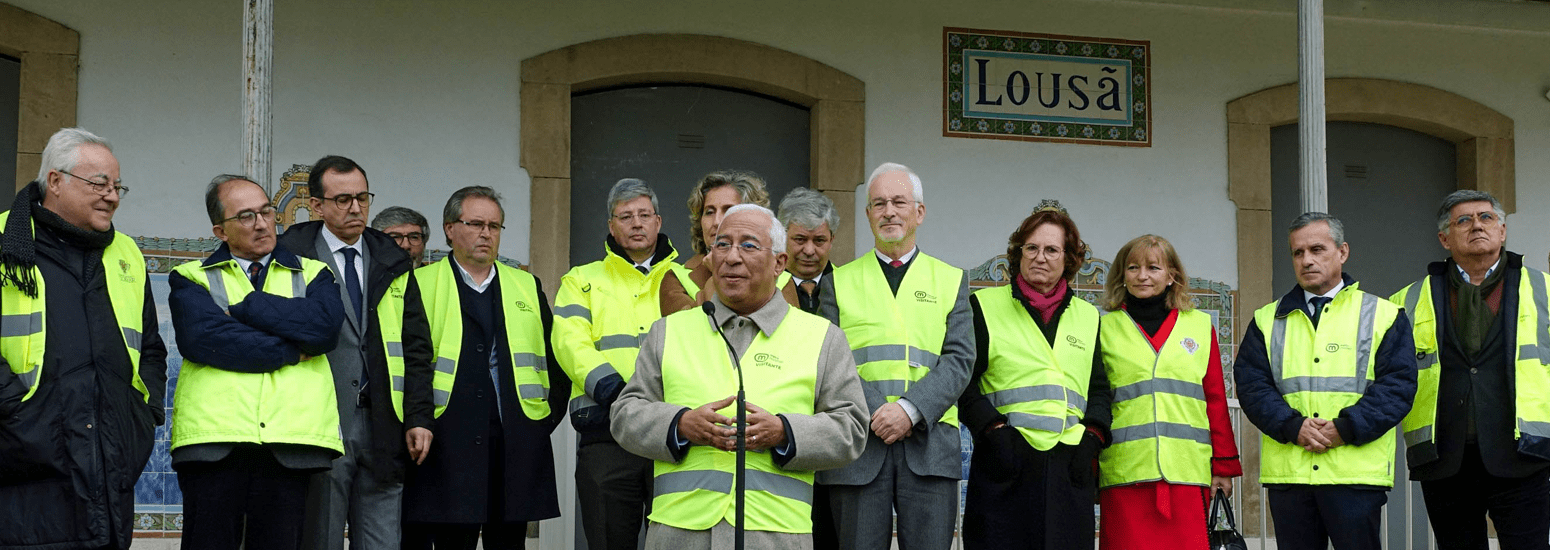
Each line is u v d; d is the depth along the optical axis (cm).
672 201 860
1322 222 595
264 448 507
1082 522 546
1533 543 596
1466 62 934
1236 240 898
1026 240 570
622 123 859
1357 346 581
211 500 498
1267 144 909
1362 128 941
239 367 500
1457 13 930
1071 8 896
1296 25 921
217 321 499
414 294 564
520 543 585
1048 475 542
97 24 781
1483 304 604
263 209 519
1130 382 593
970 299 574
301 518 516
